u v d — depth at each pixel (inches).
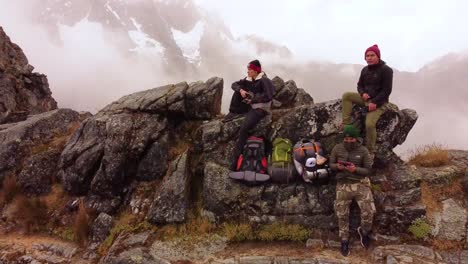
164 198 186.9
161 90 230.4
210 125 207.9
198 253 166.1
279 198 177.8
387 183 174.7
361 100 178.2
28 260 181.5
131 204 197.9
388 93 169.5
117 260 163.8
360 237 161.8
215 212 183.2
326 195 173.9
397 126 182.9
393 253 153.3
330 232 168.9
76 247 188.1
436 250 154.8
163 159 207.6
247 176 180.4
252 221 177.0
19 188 226.4
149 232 179.2
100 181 204.5
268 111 194.9
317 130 189.6
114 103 239.3
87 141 224.2
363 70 177.6
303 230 169.8
